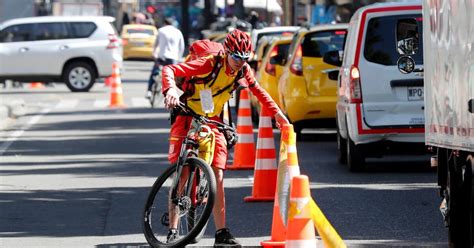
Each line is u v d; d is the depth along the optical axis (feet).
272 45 140.56
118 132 136.56
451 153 56.39
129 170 97.86
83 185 88.22
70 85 216.54
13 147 119.75
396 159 104.17
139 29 374.63
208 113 60.59
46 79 215.92
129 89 229.86
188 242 58.39
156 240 60.39
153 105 180.34
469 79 50.90
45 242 63.82
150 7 423.64
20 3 294.25
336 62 117.08
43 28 214.90
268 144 78.54
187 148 60.03
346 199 79.00
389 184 86.53
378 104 91.86
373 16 92.89
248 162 97.71
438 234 64.90
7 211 75.31
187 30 381.40
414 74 91.56
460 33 52.90
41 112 172.45
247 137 97.81
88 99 200.95
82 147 119.14
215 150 60.39
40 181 90.89
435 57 59.11
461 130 52.70
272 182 78.54
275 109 59.82
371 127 91.76
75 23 215.92
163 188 60.85
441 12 57.47
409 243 61.72
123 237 65.36
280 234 59.52
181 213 59.72
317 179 90.07
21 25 214.07
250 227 68.49
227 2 392.27
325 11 230.89
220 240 60.70
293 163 54.70
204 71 59.26
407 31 67.21
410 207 75.10
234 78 59.93
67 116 163.63
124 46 369.71
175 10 537.24
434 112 59.52
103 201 79.77
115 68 183.93
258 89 60.29
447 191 58.85
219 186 60.49
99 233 66.85
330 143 120.06
